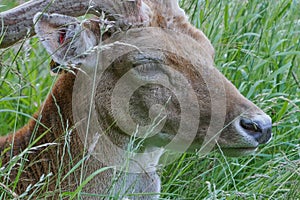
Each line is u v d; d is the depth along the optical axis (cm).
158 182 1159
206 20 1466
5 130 1393
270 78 1409
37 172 1123
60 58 1084
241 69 1418
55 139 1129
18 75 1134
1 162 1091
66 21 1077
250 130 1105
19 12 1098
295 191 1192
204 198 1193
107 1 1112
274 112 1369
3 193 1038
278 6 1543
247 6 1523
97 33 1112
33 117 1152
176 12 1140
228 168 1280
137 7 1119
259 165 1331
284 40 1461
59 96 1137
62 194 1034
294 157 1350
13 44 1110
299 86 1438
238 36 1473
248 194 1162
